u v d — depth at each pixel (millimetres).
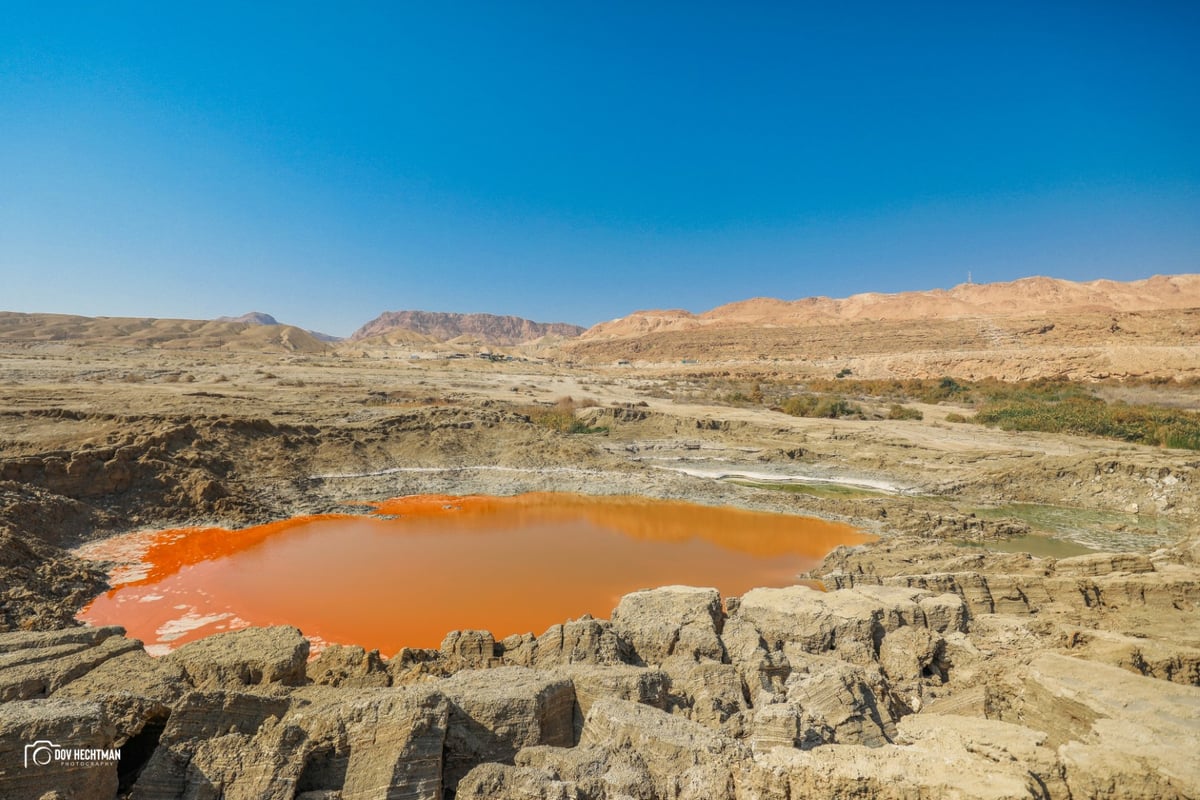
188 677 10125
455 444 36625
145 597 17516
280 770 7328
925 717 9242
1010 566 18594
